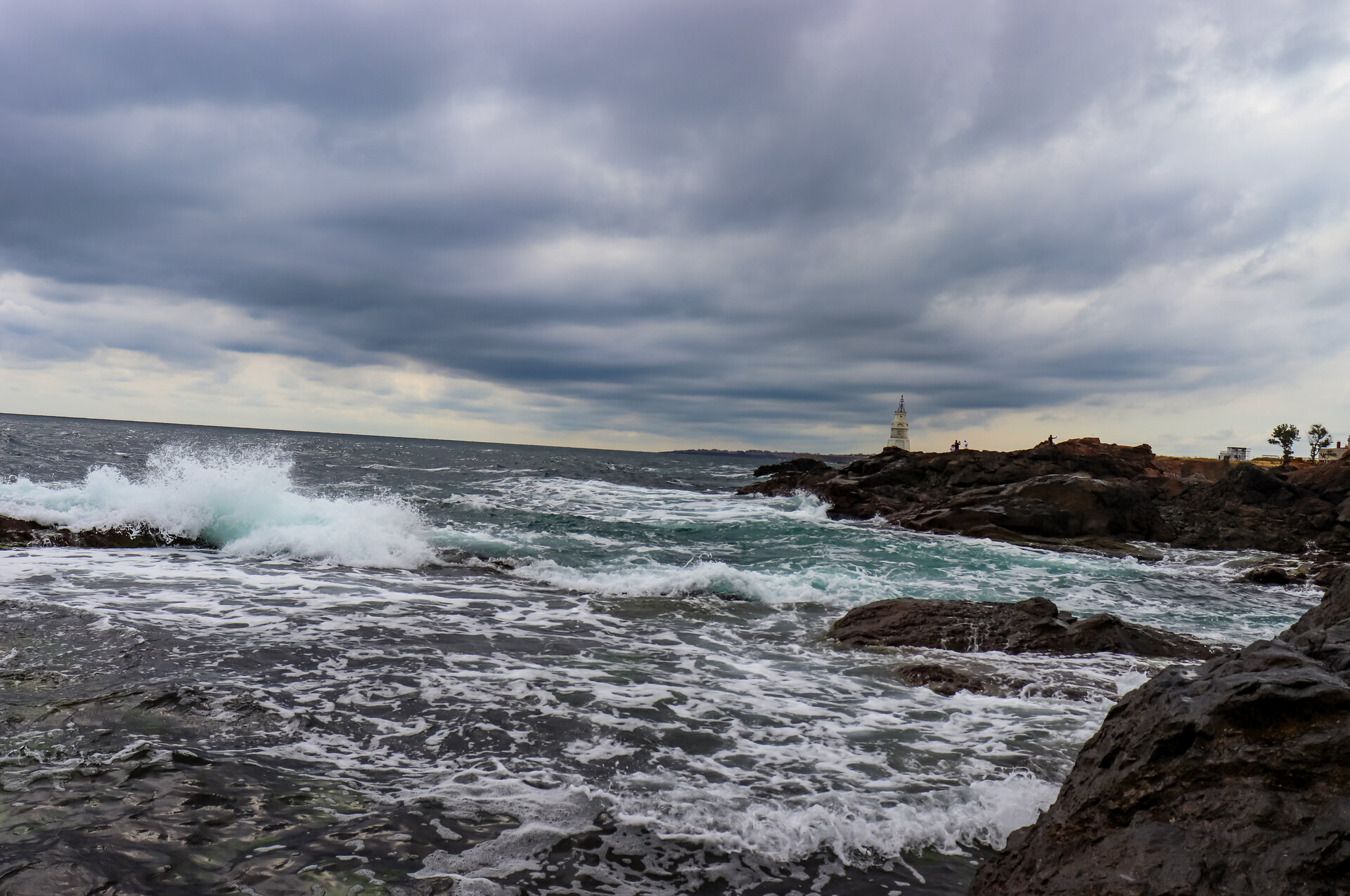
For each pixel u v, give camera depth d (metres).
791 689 7.85
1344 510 24.98
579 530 20.64
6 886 3.52
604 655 8.88
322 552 14.70
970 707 7.36
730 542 20.16
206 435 134.38
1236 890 2.95
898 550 19.36
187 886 3.65
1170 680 4.03
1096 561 19.97
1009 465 31.91
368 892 3.71
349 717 6.31
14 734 5.43
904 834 4.64
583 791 5.09
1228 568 20.42
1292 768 3.23
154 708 6.12
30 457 36.81
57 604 9.58
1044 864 3.65
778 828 4.65
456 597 11.81
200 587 11.30
